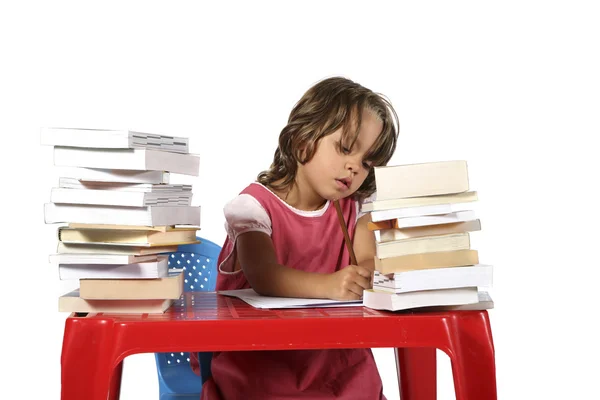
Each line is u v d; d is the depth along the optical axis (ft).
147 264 5.14
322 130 6.42
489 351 5.05
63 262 5.14
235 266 7.11
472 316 5.09
